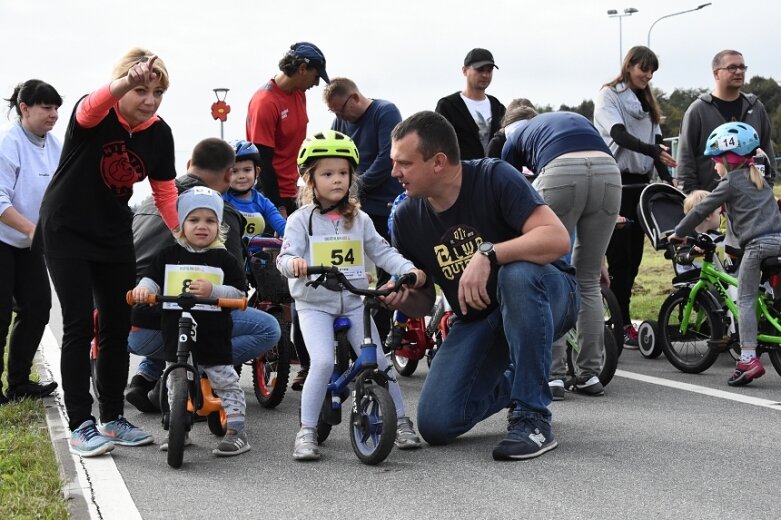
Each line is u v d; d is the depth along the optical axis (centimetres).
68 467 539
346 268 591
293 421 673
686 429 596
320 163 587
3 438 594
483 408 579
